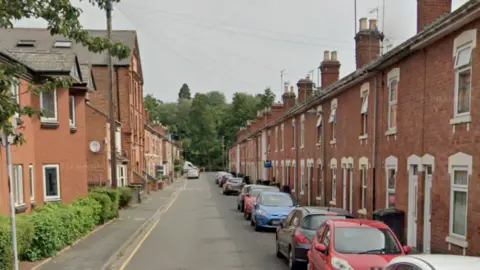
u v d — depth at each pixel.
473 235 9.05
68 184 16.89
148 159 47.25
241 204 24.70
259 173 46.84
